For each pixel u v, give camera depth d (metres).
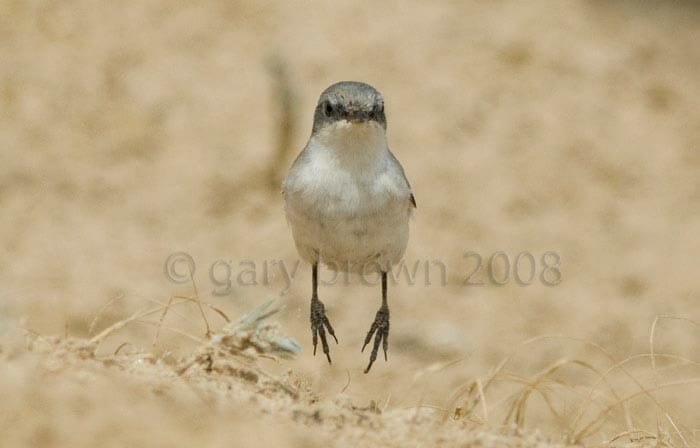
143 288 15.77
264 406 7.86
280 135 18.44
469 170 18.91
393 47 20.75
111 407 6.73
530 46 21.34
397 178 9.77
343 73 20.06
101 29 20.44
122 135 18.86
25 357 7.38
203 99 19.53
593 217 18.62
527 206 18.56
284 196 10.00
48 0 20.67
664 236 18.39
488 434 8.05
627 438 9.33
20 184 17.75
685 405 13.59
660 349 15.83
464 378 14.48
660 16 23.09
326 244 9.87
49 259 16.14
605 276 17.48
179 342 13.48
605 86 21.06
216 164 18.47
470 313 16.48
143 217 17.56
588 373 15.08
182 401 7.18
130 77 19.75
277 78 18.47
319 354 14.77
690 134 20.50
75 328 14.10
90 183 18.02
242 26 20.95
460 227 17.98
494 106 20.09
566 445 8.53
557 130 19.94
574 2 23.00
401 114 19.59
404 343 15.52
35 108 18.95
